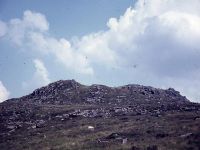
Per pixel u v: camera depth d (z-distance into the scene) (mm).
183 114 187250
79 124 188875
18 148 157125
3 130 191750
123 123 181625
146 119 185500
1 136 180875
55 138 165375
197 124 155125
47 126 192250
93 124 186500
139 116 197625
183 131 147125
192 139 133500
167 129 153750
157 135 146625
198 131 143625
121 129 167250
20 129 191250
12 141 170250
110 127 175750
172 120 173750
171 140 136250
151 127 161625
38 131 183125
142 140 142750
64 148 147375
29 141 166250
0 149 159000
